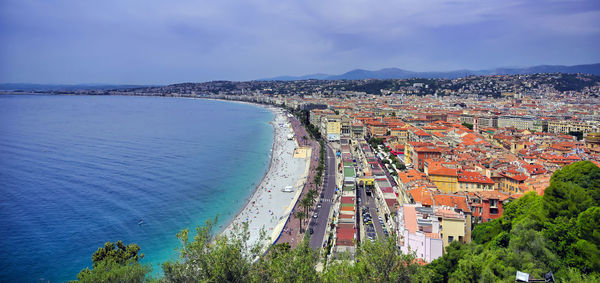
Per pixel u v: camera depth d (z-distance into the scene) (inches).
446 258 4128.9
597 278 3198.8
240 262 2962.6
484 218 6230.3
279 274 2918.3
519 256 3565.5
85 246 6924.2
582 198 4200.3
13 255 6545.3
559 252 3705.7
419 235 4675.2
